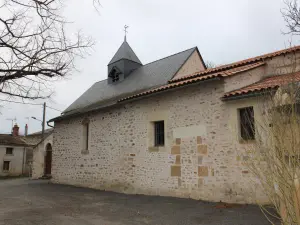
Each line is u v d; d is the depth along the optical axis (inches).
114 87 605.9
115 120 474.9
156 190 383.2
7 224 246.2
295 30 254.8
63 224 245.6
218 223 231.1
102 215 279.0
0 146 1096.2
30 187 540.1
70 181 569.9
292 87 152.9
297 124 135.7
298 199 125.2
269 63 371.6
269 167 140.3
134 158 425.4
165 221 248.2
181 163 356.8
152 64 608.7
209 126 332.2
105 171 480.1
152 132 410.0
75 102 692.7
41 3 166.6
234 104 310.3
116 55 658.8
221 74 311.3
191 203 313.9
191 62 528.4
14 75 162.6
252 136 291.9
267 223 221.0
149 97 415.2
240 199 292.8
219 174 314.2
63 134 617.0
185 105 363.9
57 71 176.9
